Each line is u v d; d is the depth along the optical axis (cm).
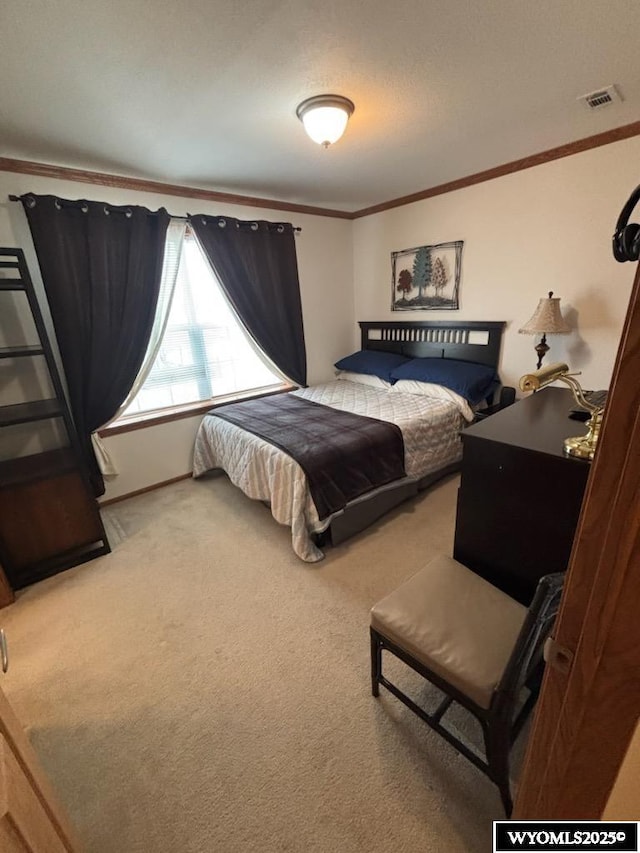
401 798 112
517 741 123
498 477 133
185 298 321
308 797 113
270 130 204
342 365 414
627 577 41
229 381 361
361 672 152
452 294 338
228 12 122
